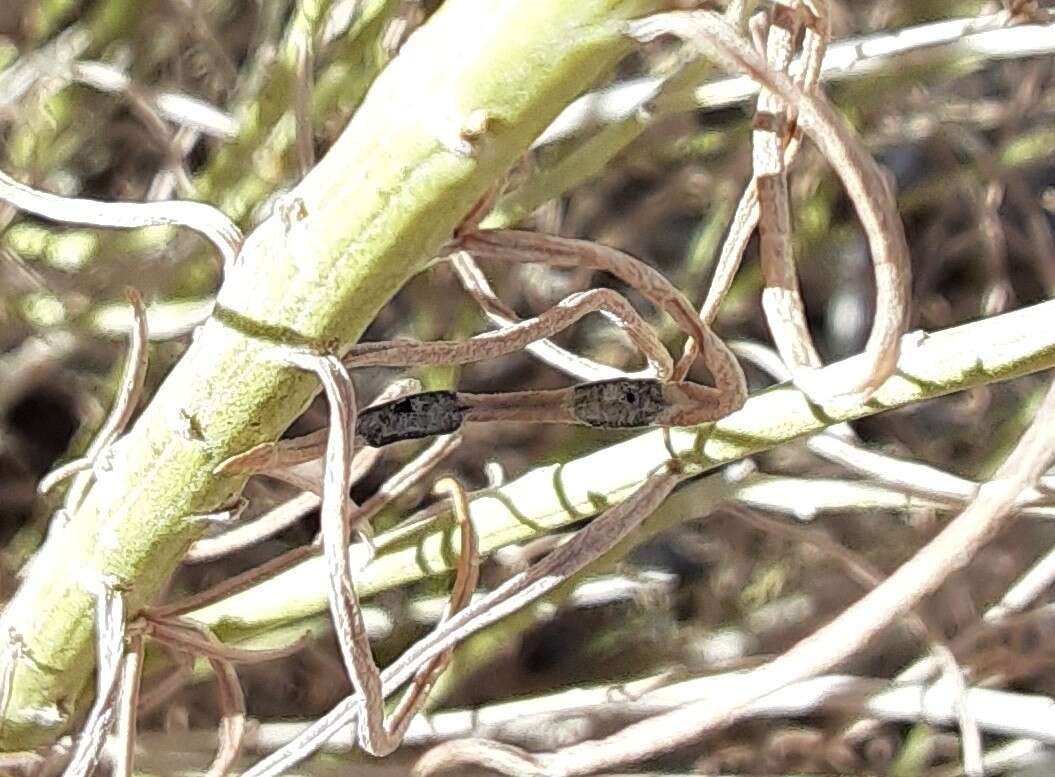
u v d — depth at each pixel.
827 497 0.09
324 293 0.06
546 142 0.10
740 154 0.13
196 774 0.11
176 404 0.06
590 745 0.08
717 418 0.06
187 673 0.09
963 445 0.14
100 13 0.12
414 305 0.13
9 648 0.07
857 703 0.09
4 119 0.12
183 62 0.13
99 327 0.11
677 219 0.14
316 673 0.13
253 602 0.08
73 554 0.07
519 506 0.08
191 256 0.11
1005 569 0.13
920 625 0.10
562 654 0.13
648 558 0.14
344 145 0.05
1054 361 0.07
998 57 0.10
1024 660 0.11
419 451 0.13
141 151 0.13
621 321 0.06
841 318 0.15
